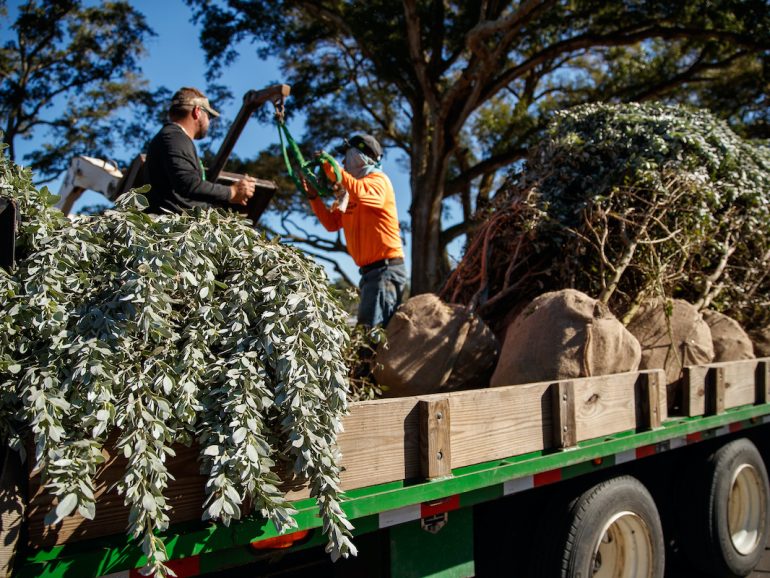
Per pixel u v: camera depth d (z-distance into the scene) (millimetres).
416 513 2598
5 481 1702
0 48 18422
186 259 2068
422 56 14844
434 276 15578
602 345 3613
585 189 5176
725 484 4336
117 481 1870
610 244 4887
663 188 4793
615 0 14766
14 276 1956
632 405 3523
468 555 2908
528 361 3664
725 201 5176
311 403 2047
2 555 1646
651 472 4191
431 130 18000
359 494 2316
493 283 5383
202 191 3404
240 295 2125
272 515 1938
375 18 15836
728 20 13891
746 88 16750
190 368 1961
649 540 3590
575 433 3090
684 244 4883
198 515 2002
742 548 4516
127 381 1880
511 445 2836
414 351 3943
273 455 2094
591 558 3232
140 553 1864
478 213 6102
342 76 18531
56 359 1839
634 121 5215
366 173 4723
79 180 5574
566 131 5598
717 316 4895
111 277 2021
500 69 16500
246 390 1971
